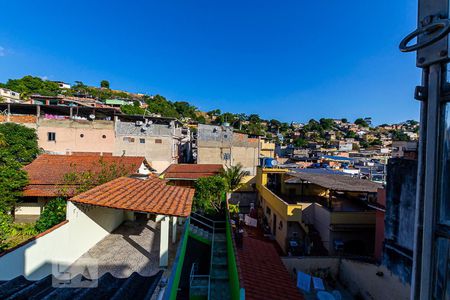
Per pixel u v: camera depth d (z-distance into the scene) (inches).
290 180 657.6
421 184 63.6
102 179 504.7
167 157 1075.9
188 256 421.4
